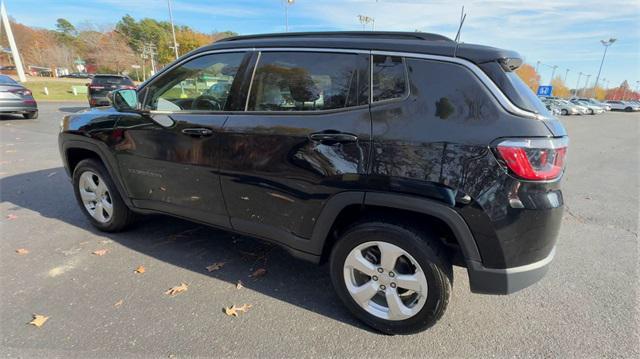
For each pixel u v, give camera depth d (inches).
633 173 303.1
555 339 95.7
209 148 111.6
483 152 79.4
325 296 112.8
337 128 91.8
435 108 83.9
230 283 118.1
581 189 246.7
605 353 90.8
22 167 253.1
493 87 81.2
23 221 162.9
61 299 107.3
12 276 119.0
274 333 95.8
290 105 100.4
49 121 488.1
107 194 148.4
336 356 88.5
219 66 113.4
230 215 114.6
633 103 2218.3
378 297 98.6
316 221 98.6
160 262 130.0
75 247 139.6
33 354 86.3
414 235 87.5
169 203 127.3
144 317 100.3
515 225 80.4
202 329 96.3
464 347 92.4
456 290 117.3
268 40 107.2
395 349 91.3
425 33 94.1
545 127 80.3
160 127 121.0
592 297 114.9
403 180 85.2
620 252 146.8
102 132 135.7
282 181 101.0
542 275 86.7
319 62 97.7
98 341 91.0
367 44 92.8
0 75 468.1
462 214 81.8
